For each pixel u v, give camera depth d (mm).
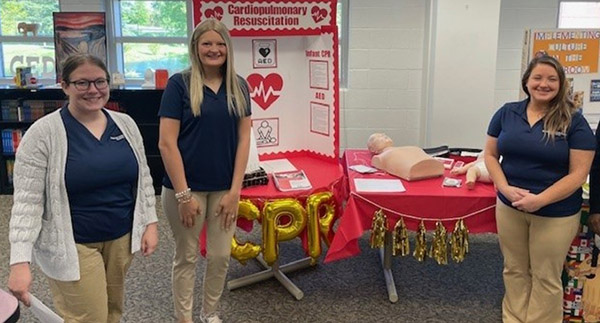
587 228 2482
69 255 1765
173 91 2168
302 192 2783
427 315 2797
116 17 5352
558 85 2223
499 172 2428
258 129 3219
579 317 2596
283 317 2775
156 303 2896
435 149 3453
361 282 3170
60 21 4801
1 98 4770
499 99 5273
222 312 2820
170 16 5367
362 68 5188
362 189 2691
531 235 2371
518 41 5133
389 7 5035
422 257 2709
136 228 1945
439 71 4715
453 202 2619
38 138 1682
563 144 2232
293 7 3033
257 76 3141
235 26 2988
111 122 1845
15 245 1650
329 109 3115
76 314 1858
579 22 5250
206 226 2465
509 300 2605
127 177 1863
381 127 5328
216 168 2258
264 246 2771
